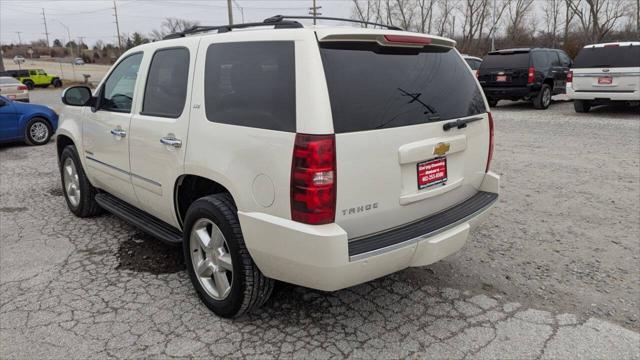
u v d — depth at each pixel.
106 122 4.35
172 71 3.62
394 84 2.93
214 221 3.14
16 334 3.14
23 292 3.69
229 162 2.97
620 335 3.08
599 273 3.93
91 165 4.79
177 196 3.60
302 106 2.61
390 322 3.26
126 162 4.11
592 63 12.70
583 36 41.72
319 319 3.30
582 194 6.00
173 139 3.43
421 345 3.01
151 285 3.79
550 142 9.36
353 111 2.68
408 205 3.00
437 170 3.15
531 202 5.73
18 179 7.28
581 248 4.41
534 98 14.88
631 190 6.11
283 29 2.84
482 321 3.26
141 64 3.99
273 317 3.32
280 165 2.67
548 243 4.53
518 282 3.79
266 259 2.84
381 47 2.93
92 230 5.00
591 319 3.27
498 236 4.71
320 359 2.88
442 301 3.52
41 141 10.59
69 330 3.18
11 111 10.04
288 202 2.65
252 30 3.04
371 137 2.71
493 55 15.02
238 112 2.97
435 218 3.19
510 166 7.48
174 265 4.15
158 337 3.10
